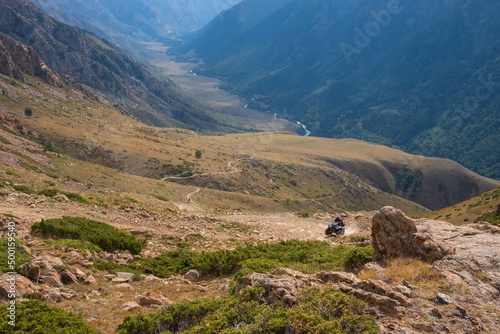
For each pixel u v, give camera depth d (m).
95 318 8.97
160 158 132.00
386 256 11.01
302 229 27.42
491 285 8.49
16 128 101.19
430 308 7.48
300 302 7.35
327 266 12.53
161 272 14.43
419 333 6.66
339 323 6.57
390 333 6.57
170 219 25.44
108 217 22.44
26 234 14.58
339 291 7.72
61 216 19.69
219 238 22.34
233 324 7.51
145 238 19.59
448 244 10.83
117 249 16.56
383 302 7.47
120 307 9.73
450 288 8.37
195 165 135.88
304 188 160.38
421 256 10.27
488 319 7.19
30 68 195.50
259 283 8.82
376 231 11.62
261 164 165.50
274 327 6.76
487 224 12.73
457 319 7.13
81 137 126.75
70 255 12.96
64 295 9.76
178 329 8.13
